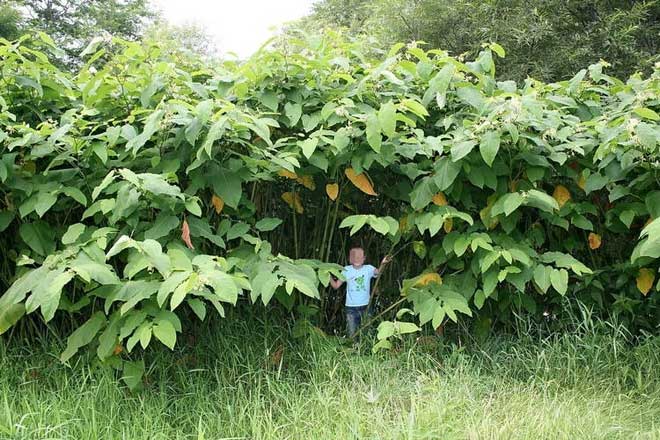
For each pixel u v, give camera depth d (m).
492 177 3.55
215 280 2.53
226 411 2.85
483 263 3.47
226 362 3.32
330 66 3.91
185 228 3.14
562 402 2.98
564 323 3.85
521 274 3.55
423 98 3.68
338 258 4.18
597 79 4.07
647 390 3.25
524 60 9.04
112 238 3.20
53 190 3.30
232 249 3.58
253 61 3.66
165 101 3.53
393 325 3.35
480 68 3.95
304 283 3.09
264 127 3.06
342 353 3.43
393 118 3.20
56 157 3.34
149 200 3.15
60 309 3.51
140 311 2.83
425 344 3.63
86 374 3.10
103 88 3.58
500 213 3.61
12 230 3.72
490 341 3.81
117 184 3.16
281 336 3.63
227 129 3.21
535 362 3.45
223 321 3.66
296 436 2.65
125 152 3.35
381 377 3.19
